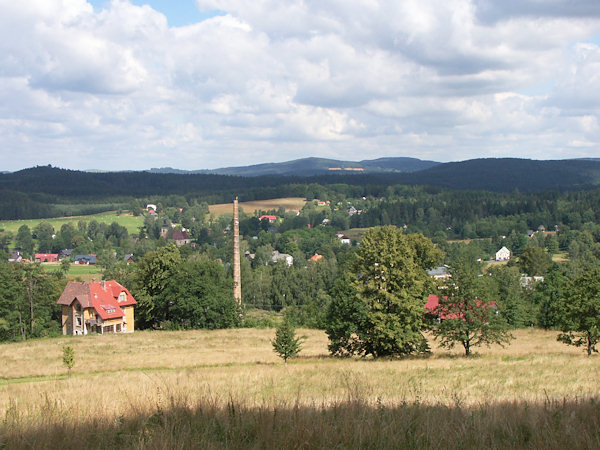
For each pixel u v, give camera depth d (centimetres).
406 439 700
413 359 3416
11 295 7500
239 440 705
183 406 852
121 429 782
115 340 6003
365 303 3694
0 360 4641
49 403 954
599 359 2925
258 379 1948
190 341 5888
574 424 744
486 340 3697
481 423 769
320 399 1138
